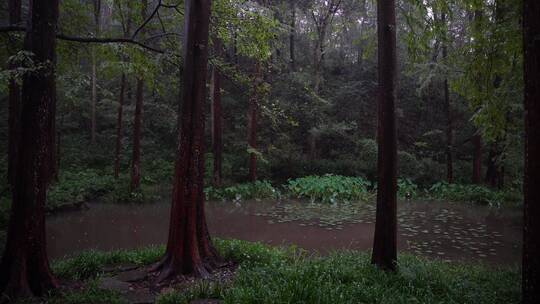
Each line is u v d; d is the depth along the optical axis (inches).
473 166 910.4
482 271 309.3
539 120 169.3
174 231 292.4
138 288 266.5
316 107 984.3
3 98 1003.9
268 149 961.5
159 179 889.5
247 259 319.9
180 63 343.9
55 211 618.5
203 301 231.8
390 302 213.2
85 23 477.1
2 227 454.6
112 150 1010.7
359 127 1114.1
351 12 1042.1
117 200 724.7
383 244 279.1
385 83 276.5
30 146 247.3
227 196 802.8
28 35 252.4
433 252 417.7
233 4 378.6
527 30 171.2
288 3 983.0
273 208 705.0
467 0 312.8
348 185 832.9
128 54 374.3
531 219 174.7
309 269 257.4
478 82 333.7
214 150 828.6
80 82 324.5
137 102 744.3
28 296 238.8
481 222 585.9
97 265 295.3
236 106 1099.3
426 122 1128.2
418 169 964.0
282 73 1033.5
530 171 173.9
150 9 650.2
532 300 174.7
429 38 312.3
